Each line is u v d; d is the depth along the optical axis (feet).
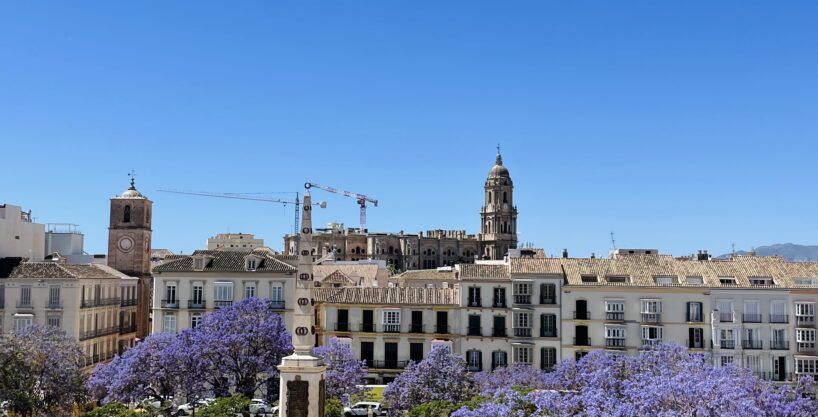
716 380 164.86
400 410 225.15
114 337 345.92
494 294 312.09
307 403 143.43
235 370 232.53
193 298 313.73
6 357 218.18
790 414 162.30
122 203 384.47
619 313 304.50
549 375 241.76
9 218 346.74
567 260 325.83
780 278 304.50
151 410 216.54
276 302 311.68
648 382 176.55
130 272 382.01
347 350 245.45
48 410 222.69
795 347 296.51
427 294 320.91
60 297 302.45
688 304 302.04
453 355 235.40
